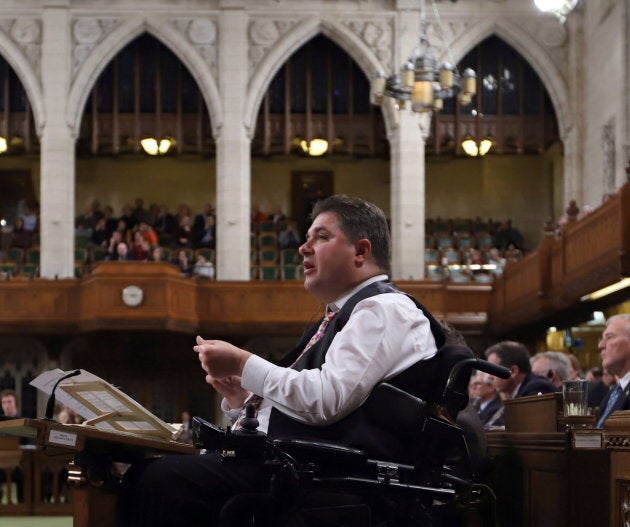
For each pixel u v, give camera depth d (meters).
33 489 12.34
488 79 25.14
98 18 24.12
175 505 3.41
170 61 25.27
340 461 3.35
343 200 3.83
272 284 21.73
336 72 25.30
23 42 24.00
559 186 27.39
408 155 23.86
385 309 3.51
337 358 3.43
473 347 22.67
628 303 17.92
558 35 24.28
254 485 3.43
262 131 25.20
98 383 4.01
